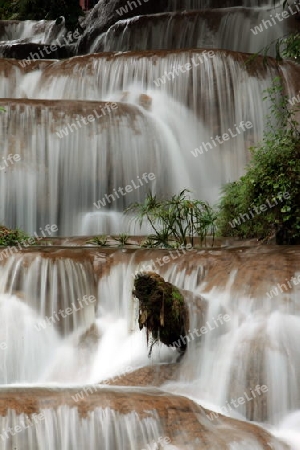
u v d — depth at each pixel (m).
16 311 10.89
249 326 9.91
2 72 18.38
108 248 11.80
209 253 11.17
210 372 9.80
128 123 16.23
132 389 9.09
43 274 11.15
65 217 15.61
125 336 10.93
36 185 15.55
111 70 18.25
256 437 8.38
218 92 17.69
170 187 16.39
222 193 16.14
